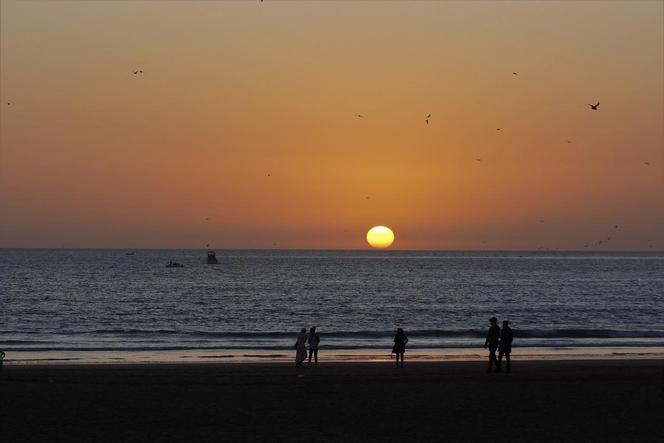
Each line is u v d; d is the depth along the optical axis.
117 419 37.72
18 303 150.12
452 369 56.59
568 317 128.50
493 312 137.75
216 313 132.88
